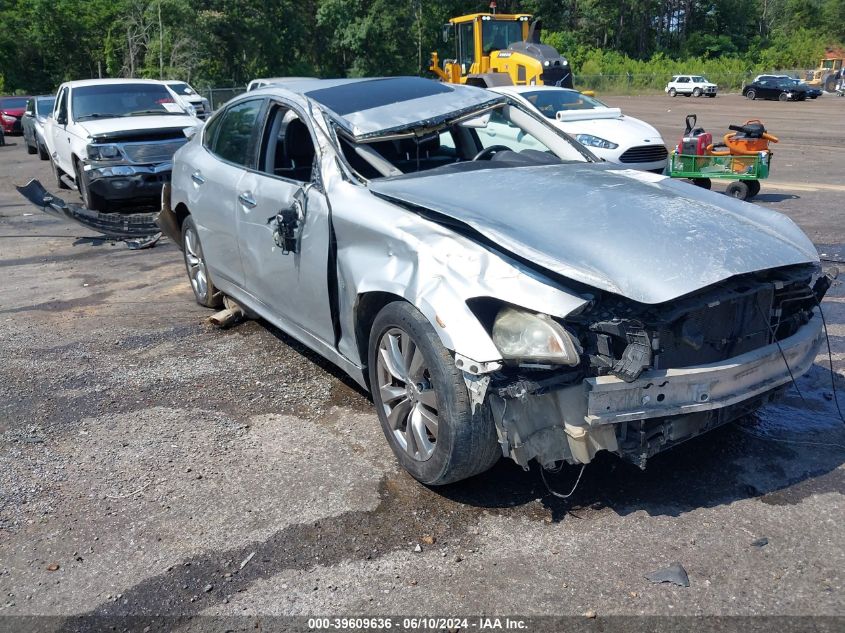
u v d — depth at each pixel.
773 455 3.78
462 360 2.98
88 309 6.61
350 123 4.30
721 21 86.00
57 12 56.62
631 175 4.27
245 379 4.92
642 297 2.95
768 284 3.29
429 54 57.34
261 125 4.90
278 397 4.62
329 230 3.96
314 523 3.30
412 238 3.42
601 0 78.06
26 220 11.02
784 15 91.94
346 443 4.01
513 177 4.02
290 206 4.28
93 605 2.85
